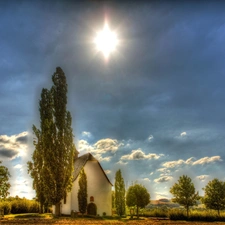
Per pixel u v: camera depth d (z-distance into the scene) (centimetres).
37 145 6028
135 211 6419
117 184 6303
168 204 7531
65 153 5262
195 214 5009
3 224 3428
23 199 6775
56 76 5706
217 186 5209
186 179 5272
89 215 5512
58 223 3606
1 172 4534
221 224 3928
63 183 5106
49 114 5675
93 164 6116
